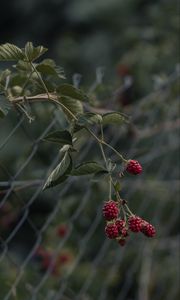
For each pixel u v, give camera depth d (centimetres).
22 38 767
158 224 390
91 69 608
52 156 325
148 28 519
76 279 344
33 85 220
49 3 755
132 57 477
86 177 307
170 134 384
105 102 322
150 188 370
